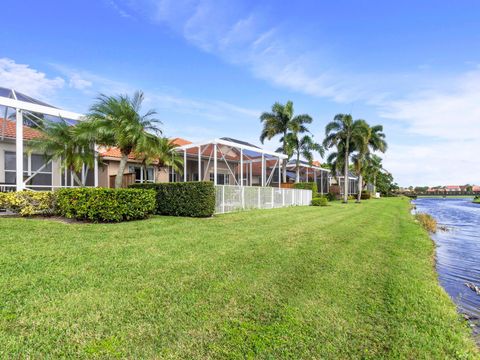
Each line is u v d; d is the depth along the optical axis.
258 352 2.79
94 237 7.16
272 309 3.71
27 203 9.91
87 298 3.75
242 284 4.48
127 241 6.92
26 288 3.96
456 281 6.40
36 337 2.85
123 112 11.15
